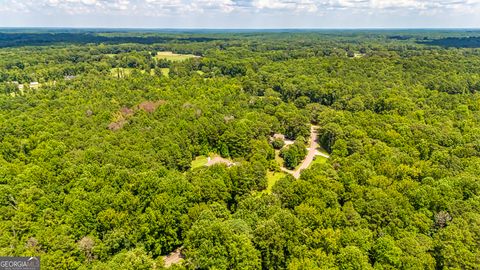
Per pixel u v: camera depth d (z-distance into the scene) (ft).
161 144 344.69
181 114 422.41
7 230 201.77
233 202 276.62
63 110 432.25
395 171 277.85
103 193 237.04
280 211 216.54
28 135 359.66
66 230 207.41
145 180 249.96
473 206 225.56
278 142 401.49
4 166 274.98
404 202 228.84
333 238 196.75
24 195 230.68
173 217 232.73
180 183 253.65
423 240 200.75
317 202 226.58
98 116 413.59
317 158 378.32
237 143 380.37
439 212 224.74
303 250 192.95
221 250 189.98
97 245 205.57
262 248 195.52
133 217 228.43
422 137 346.95
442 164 294.87
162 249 233.35
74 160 295.48
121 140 347.77
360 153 327.06
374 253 196.95
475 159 298.76
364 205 227.81
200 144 389.19
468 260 185.37
